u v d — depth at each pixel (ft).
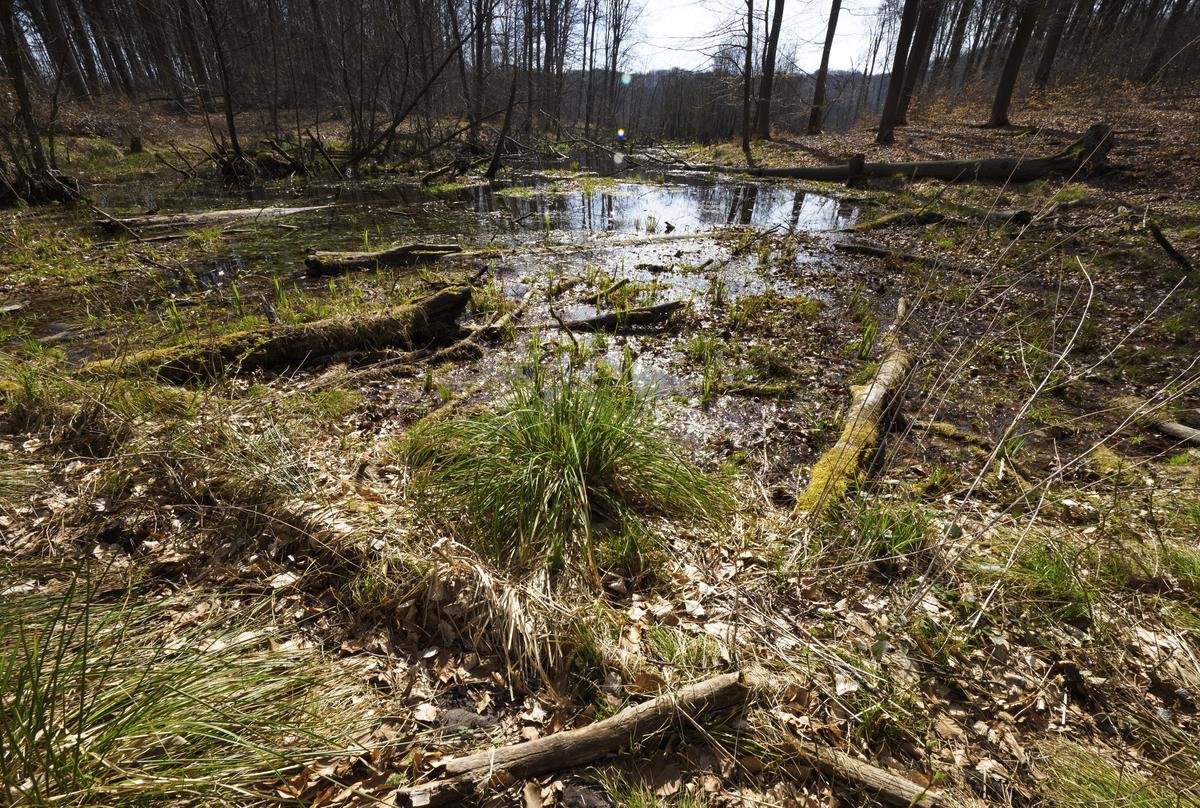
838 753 6.94
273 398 16.05
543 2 125.49
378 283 28.17
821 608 9.40
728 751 7.06
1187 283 25.94
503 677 8.13
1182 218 34.63
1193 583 9.55
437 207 52.90
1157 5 82.02
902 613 8.97
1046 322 22.50
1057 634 8.79
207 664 7.38
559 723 7.52
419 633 8.73
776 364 20.18
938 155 62.28
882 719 7.43
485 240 39.11
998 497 12.71
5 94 48.67
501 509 10.71
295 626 8.77
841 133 93.25
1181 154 45.47
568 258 34.68
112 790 5.57
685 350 21.74
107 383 14.56
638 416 13.70
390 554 9.55
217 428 12.51
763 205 53.57
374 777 6.73
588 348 21.39
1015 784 6.81
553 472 11.12
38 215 43.27
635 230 43.06
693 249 37.24
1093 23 83.97
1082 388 18.24
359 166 71.46
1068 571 9.52
